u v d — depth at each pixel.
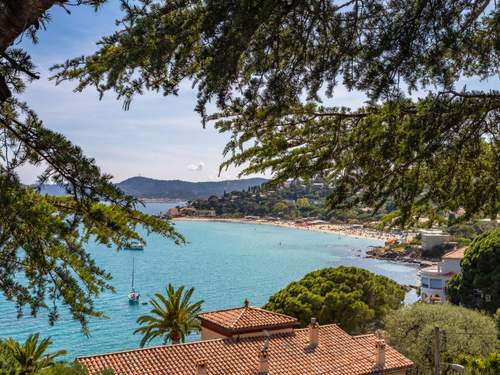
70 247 6.04
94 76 6.06
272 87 6.41
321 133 7.39
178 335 46.03
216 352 27.44
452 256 72.75
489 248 53.25
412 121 6.38
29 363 19.59
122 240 6.18
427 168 7.15
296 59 6.55
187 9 5.78
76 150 5.99
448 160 7.04
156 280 106.19
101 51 5.96
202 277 111.75
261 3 5.54
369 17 6.38
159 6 5.77
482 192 7.24
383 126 6.48
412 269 131.12
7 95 5.66
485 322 38.50
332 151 7.22
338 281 45.38
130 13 5.71
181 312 45.97
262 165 7.42
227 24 5.53
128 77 6.15
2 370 16.97
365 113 7.29
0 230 5.62
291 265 135.75
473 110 6.37
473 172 7.18
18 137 6.04
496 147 7.05
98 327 65.62
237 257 152.00
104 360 25.28
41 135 5.93
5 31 5.02
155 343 59.44
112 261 134.12
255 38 6.24
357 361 28.70
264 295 92.19
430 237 142.50
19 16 5.01
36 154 6.08
